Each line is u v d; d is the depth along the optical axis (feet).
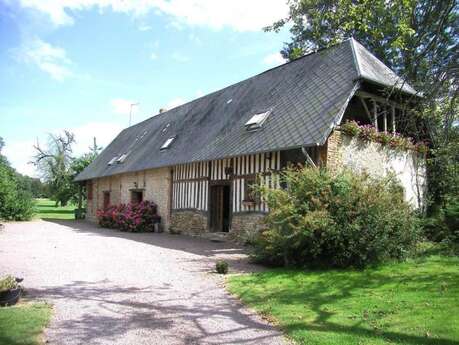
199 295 19.63
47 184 135.44
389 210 25.63
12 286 17.34
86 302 17.92
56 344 12.96
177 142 55.77
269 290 20.34
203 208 45.85
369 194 25.08
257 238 27.89
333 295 19.13
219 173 43.27
